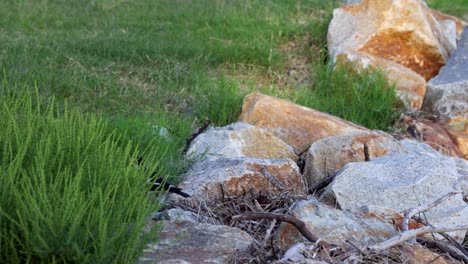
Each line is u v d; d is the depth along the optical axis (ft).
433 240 8.62
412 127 14.73
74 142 8.35
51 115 9.05
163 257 7.49
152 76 15.79
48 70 14.88
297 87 16.51
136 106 13.98
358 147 11.43
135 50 16.89
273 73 16.94
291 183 10.21
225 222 9.16
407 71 16.42
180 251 7.67
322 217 8.39
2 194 7.16
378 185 9.85
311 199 9.08
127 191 7.82
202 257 7.59
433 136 14.44
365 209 9.25
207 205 9.47
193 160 10.97
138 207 7.76
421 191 9.73
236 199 9.58
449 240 8.91
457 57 17.31
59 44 16.94
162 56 16.75
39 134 8.84
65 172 7.48
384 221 8.88
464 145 14.64
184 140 12.07
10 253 6.89
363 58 16.55
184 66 16.53
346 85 16.01
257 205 9.25
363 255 7.66
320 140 11.65
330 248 7.74
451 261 8.43
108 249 6.90
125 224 7.30
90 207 7.21
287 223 8.31
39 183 7.75
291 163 10.30
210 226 8.21
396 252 7.84
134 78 15.58
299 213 8.42
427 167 10.12
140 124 11.73
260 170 10.00
